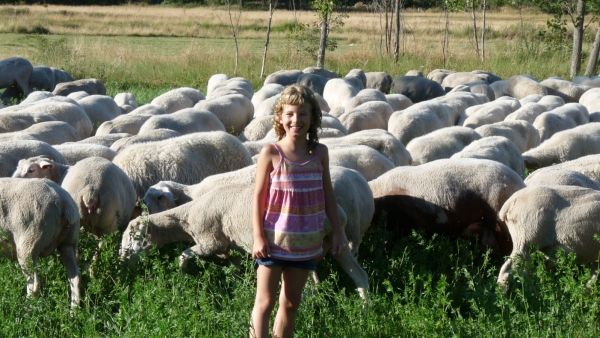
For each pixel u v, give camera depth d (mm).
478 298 5445
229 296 6062
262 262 4621
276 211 4613
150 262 6426
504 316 5211
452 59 28281
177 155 8555
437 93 19641
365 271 6289
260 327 4633
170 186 7449
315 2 25656
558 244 5926
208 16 57719
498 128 11445
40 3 71938
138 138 9711
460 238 7027
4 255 6141
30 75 20969
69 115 12195
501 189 6863
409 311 5105
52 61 25812
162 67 25656
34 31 44406
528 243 5996
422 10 65438
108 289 6105
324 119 11469
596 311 5164
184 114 11539
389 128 12641
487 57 28812
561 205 5938
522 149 11633
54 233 5965
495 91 19906
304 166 4625
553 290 5426
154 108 13188
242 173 7352
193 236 6422
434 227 7113
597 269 5953
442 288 5238
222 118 13430
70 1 72500
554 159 10195
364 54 28578
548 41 28922
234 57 27609
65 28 45688
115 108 14391
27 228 5883
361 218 6684
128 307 5336
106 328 5422
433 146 10305
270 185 4637
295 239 4578
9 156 8250
